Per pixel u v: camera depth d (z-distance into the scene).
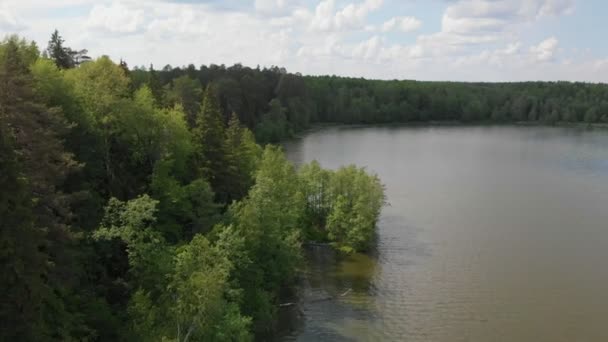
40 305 27.53
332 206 72.75
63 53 71.06
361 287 57.66
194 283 34.47
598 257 67.44
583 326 50.47
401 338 47.28
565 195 98.62
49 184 32.19
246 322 38.50
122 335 35.03
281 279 54.06
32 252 26.09
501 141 171.25
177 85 109.81
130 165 50.25
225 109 144.62
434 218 83.31
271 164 69.56
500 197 96.88
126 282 40.06
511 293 56.94
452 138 178.38
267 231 50.81
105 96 47.69
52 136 34.88
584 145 162.25
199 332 35.56
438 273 61.84
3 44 45.97
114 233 37.94
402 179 110.62
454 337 47.88
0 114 28.81
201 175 55.62
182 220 50.97
